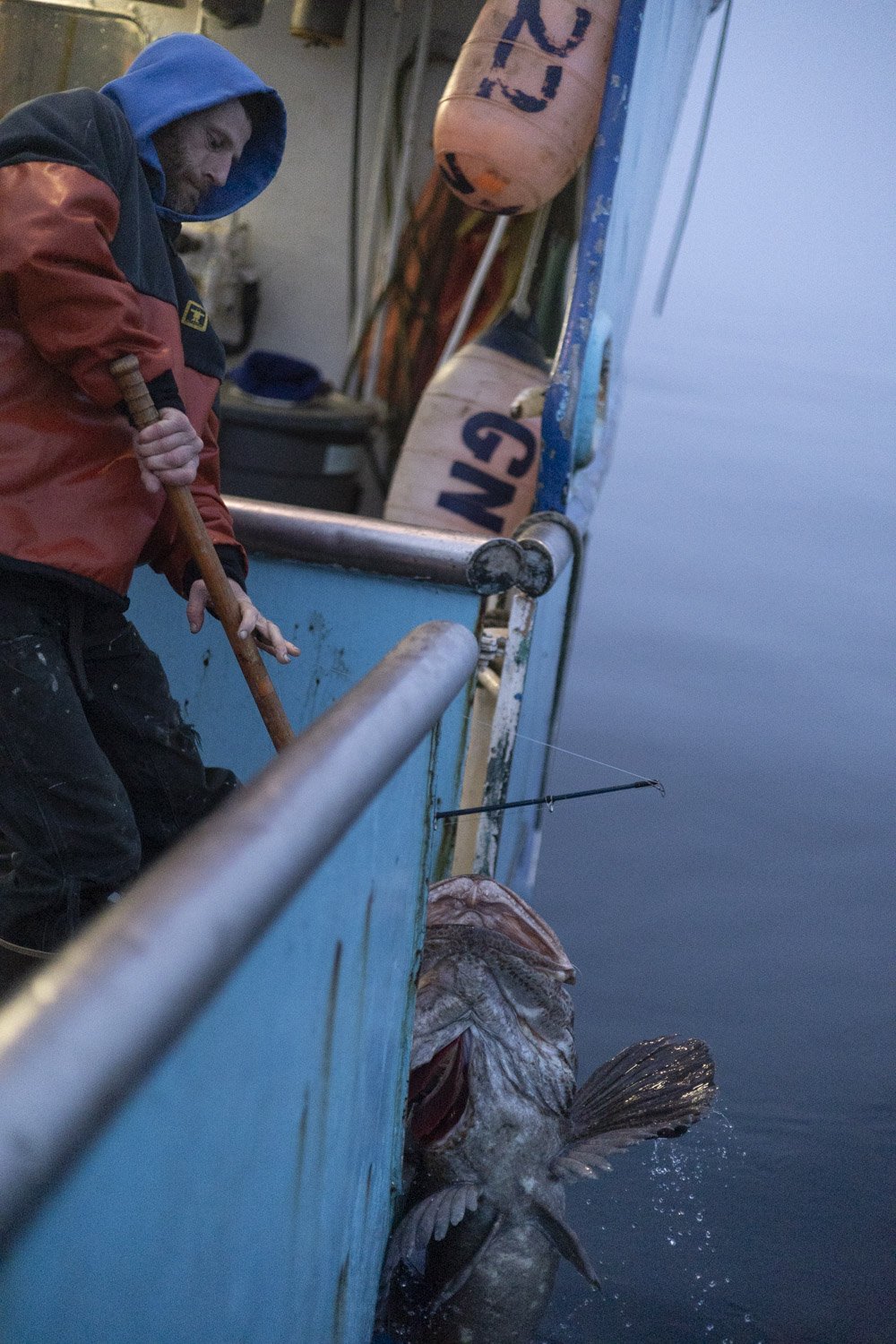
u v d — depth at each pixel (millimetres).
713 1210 2244
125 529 1811
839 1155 2453
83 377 1701
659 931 3404
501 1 3131
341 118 4645
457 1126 1855
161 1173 783
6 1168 559
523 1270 1798
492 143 3119
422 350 4816
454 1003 1905
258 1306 1071
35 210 1641
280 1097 1030
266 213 4809
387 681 1211
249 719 2641
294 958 998
